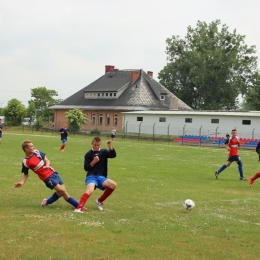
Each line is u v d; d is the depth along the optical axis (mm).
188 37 96750
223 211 10625
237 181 17719
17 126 79062
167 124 62188
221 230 8516
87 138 57969
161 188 14656
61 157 26047
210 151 39656
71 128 69062
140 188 14445
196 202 11891
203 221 9250
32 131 68688
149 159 27641
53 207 10125
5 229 7805
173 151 37625
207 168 22938
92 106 79750
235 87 89875
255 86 91250
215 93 90875
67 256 6410
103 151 10227
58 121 85500
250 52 91438
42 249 6707
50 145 38406
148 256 6613
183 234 8055
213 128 57062
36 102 103188
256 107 90875
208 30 93438
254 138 53062
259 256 6895
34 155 9773
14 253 6473
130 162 24734
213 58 88812
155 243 7336
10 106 80625
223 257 6754
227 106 94438
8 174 16469
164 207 10875
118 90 78438
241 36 91375
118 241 7367
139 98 76625
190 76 93875
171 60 98562
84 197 9789
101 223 8617
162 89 81562
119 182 15836
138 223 8773
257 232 8484
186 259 6562
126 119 67750
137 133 65625
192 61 92750
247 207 11367
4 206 10000
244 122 54156
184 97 98188
